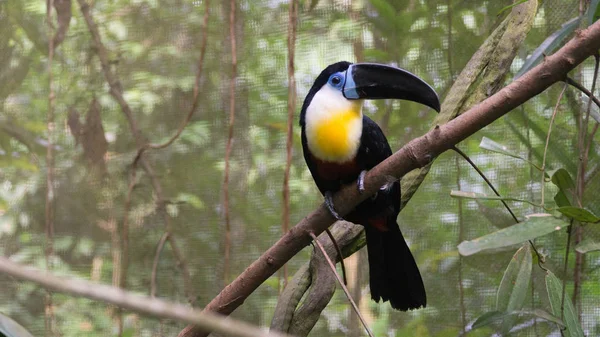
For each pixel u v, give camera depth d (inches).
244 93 418.0
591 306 333.1
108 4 438.3
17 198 463.2
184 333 246.2
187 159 430.3
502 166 358.6
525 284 213.9
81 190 443.5
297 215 415.8
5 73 457.7
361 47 390.9
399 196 265.7
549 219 191.5
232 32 323.0
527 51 350.3
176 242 423.2
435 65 366.0
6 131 457.1
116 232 436.1
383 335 383.9
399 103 377.7
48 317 397.7
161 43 432.1
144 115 435.2
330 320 398.3
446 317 362.9
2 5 447.8
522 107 346.0
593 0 229.9
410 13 359.3
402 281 269.7
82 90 443.8
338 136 253.1
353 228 289.6
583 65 335.6
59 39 404.8
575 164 327.6
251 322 413.1
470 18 363.3
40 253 450.6
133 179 402.6
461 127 210.1
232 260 415.2
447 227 367.6
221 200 423.2
